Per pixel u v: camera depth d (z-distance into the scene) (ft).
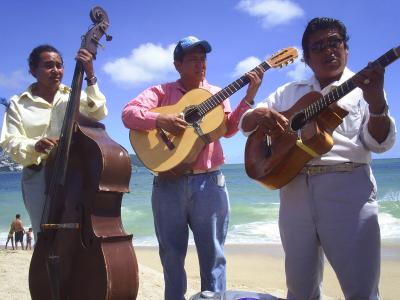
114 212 10.40
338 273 9.04
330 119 9.17
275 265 34.19
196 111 11.32
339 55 9.41
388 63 8.04
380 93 8.16
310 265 9.32
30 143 11.23
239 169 286.25
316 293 9.52
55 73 12.01
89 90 11.57
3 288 16.97
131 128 11.57
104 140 10.51
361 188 9.04
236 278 29.14
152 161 11.16
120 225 10.41
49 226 10.17
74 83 10.82
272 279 28.89
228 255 39.17
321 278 9.71
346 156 9.11
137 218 76.69
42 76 11.95
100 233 9.91
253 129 10.14
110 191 10.14
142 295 17.35
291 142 9.32
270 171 9.46
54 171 10.42
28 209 11.85
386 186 117.70
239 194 112.78
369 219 8.93
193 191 11.00
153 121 11.18
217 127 10.94
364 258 8.82
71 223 10.09
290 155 9.27
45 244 10.44
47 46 12.08
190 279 22.77
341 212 8.97
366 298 8.78
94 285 9.72
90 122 10.91
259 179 9.78
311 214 9.24
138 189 142.61
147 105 11.64
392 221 56.49
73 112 10.58
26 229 70.33
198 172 11.12
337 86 8.99
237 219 68.03
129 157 10.60
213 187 11.15
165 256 11.13
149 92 11.87
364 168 9.20
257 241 47.67
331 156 9.14
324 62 9.46
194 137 10.97
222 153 11.51
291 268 9.45
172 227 11.08
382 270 29.07
